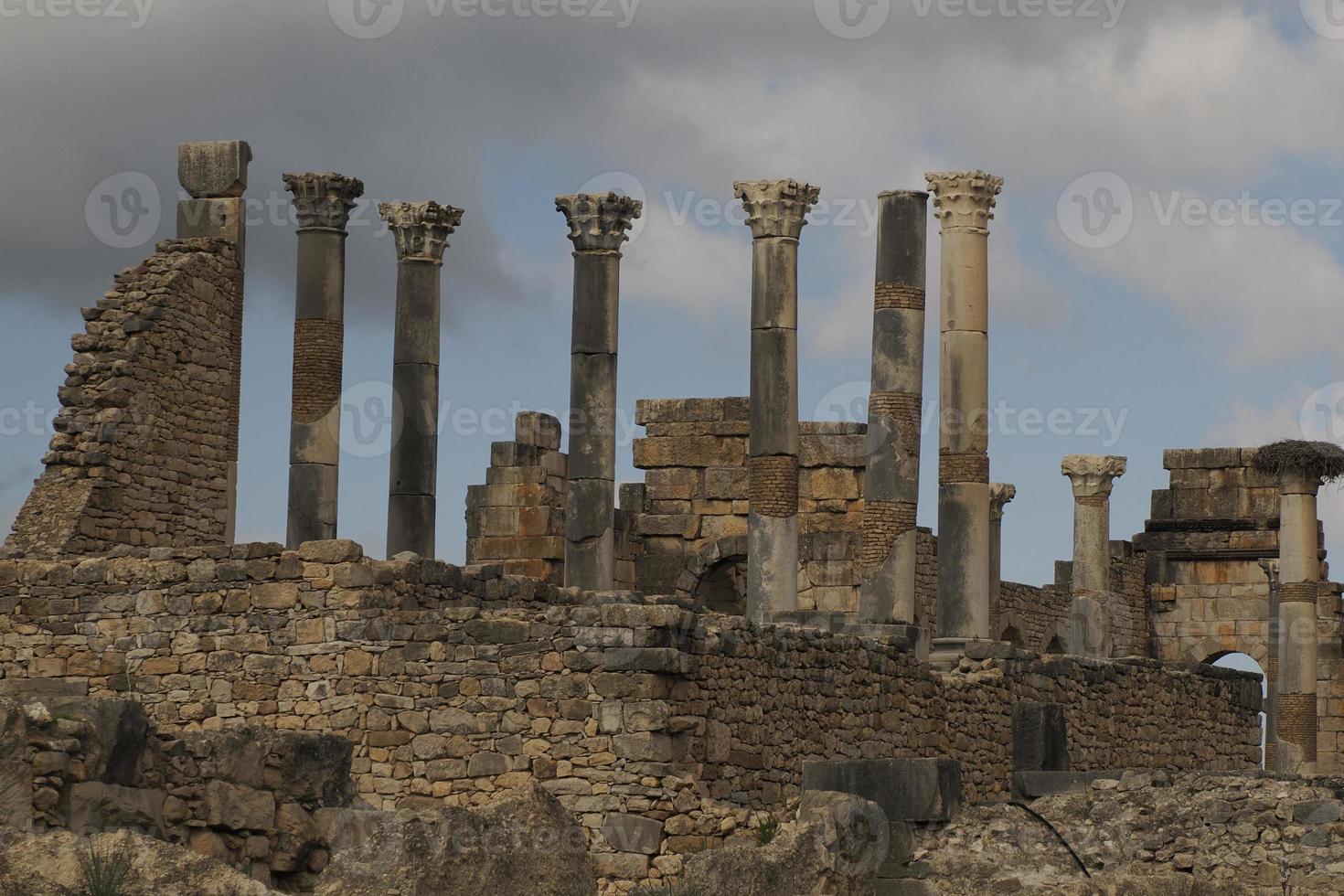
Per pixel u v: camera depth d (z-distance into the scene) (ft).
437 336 300.61
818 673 226.99
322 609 206.08
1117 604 422.00
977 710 262.47
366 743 202.69
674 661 198.08
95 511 230.89
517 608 208.13
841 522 339.98
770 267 288.92
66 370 237.86
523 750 199.31
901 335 282.97
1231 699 342.03
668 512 354.33
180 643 209.46
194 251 251.39
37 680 211.61
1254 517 427.33
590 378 296.51
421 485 296.51
